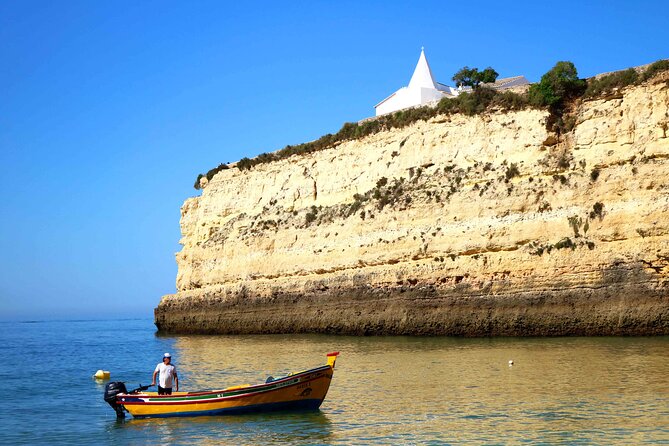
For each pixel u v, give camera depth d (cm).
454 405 2608
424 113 5747
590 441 2089
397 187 5694
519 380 3006
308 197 6462
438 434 2238
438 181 5416
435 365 3531
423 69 8338
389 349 4272
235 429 2464
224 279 6838
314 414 2620
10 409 3034
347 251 5797
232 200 7231
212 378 3544
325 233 6059
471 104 5394
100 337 8175
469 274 4897
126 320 18238
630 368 3145
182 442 2342
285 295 6075
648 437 2102
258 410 2677
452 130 5484
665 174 4375
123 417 2798
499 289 4744
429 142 5619
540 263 4609
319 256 6012
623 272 4328
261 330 6216
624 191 4497
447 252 5097
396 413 2541
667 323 4166
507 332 4647
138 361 4750
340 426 2416
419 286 5106
